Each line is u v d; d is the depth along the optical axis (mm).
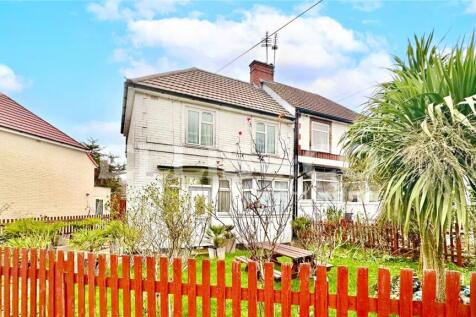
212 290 2637
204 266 2656
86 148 17266
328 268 6133
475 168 3309
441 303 2096
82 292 2982
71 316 3010
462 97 3537
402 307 2172
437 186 3195
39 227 7539
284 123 13492
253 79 16109
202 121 11367
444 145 3184
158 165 10203
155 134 10359
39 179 13945
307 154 13945
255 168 11914
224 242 8391
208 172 10992
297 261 5887
